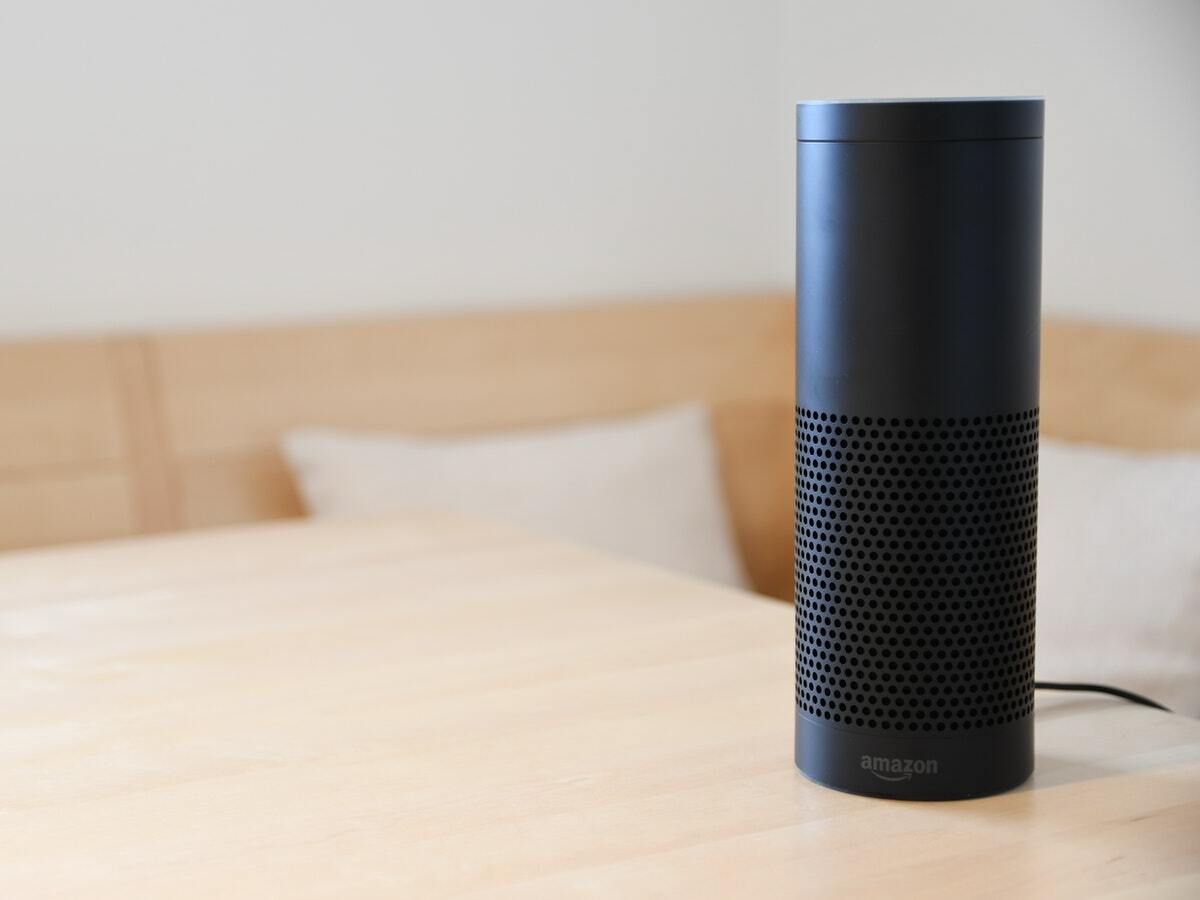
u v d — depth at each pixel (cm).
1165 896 58
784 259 294
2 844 68
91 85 233
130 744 82
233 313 246
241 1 243
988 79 243
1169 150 211
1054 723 80
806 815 68
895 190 66
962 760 69
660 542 244
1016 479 69
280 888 61
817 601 71
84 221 234
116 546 139
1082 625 175
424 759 77
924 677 68
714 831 66
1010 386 68
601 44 273
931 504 68
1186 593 171
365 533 141
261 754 79
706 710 84
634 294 280
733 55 285
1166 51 210
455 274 263
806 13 282
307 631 105
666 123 280
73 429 222
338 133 252
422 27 257
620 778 73
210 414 232
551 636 101
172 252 241
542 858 64
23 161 230
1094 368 214
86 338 229
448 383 248
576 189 273
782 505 278
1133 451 207
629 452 248
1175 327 213
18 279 231
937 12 251
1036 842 64
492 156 265
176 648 102
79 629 109
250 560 130
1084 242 228
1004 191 67
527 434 250
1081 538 181
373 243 256
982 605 68
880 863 62
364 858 64
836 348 68
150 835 68
